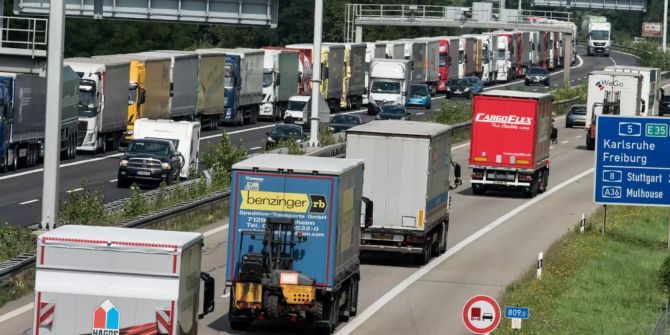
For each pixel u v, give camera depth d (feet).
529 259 296.92
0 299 211.20
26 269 225.35
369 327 212.84
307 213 199.41
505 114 410.72
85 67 500.33
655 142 325.62
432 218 282.56
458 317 225.35
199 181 354.13
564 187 453.99
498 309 175.01
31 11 489.26
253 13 515.91
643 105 640.99
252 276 195.31
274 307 196.44
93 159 484.33
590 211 397.80
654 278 287.69
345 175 203.92
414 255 282.97
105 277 153.69
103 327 153.58
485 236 332.19
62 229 161.17
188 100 587.68
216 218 326.65
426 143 273.13
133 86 531.09
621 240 347.97
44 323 153.69
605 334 220.23
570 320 228.84
